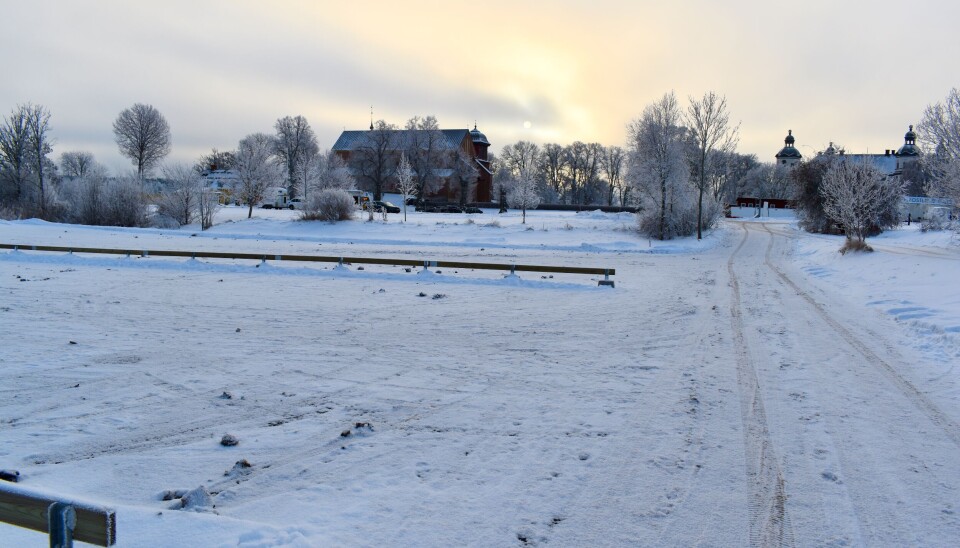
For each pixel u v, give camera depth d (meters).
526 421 7.27
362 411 7.64
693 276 23.69
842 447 6.40
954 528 4.76
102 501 5.12
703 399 8.10
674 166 44.38
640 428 7.01
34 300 16.00
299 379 9.07
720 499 5.25
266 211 69.94
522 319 14.24
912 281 18.55
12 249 28.62
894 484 5.54
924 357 10.31
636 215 50.03
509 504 5.16
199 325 13.13
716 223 51.12
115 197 52.59
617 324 13.63
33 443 6.51
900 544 4.53
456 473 5.79
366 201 77.56
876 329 12.80
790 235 49.16
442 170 97.31
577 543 4.54
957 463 5.99
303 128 100.88
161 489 5.43
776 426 7.05
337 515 4.95
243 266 23.56
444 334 12.50
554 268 21.31
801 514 4.99
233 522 4.62
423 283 20.78
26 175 62.19
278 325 13.26
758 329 12.91
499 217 68.00
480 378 9.20
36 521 3.38
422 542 4.54
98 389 8.46
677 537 4.64
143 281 20.22
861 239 28.17
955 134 30.45
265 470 5.86
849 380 8.94
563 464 6.00
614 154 123.19
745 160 128.12
